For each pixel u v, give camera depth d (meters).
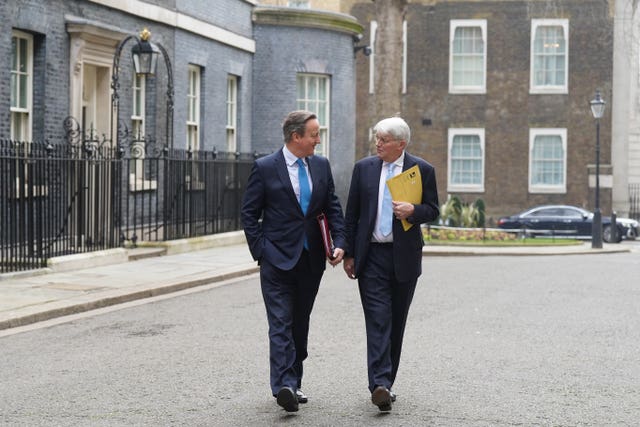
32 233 14.53
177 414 6.64
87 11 18.19
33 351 9.09
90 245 16.41
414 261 6.81
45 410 6.76
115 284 13.70
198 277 14.95
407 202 6.71
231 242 21.59
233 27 25.39
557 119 39.19
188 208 21.45
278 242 6.82
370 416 6.60
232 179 22.92
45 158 14.77
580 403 7.01
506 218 34.44
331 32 27.81
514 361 8.66
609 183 38.47
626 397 7.21
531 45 39.19
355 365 8.43
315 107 27.84
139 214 20.50
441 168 39.88
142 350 9.13
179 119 22.25
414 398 7.15
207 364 8.44
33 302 11.68
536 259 22.72
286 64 27.08
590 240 33.62
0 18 15.30
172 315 11.52
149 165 20.20
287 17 26.88
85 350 9.13
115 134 19.38
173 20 21.62
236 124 26.11
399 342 7.04
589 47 39.03
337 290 14.50
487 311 12.20
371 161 6.89
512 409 6.81
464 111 39.62
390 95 27.41
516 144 39.44
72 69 17.55
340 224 6.93
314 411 6.75
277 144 27.11
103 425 6.36
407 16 39.88
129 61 19.91
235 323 10.89
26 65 16.66
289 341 6.70
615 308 12.61
